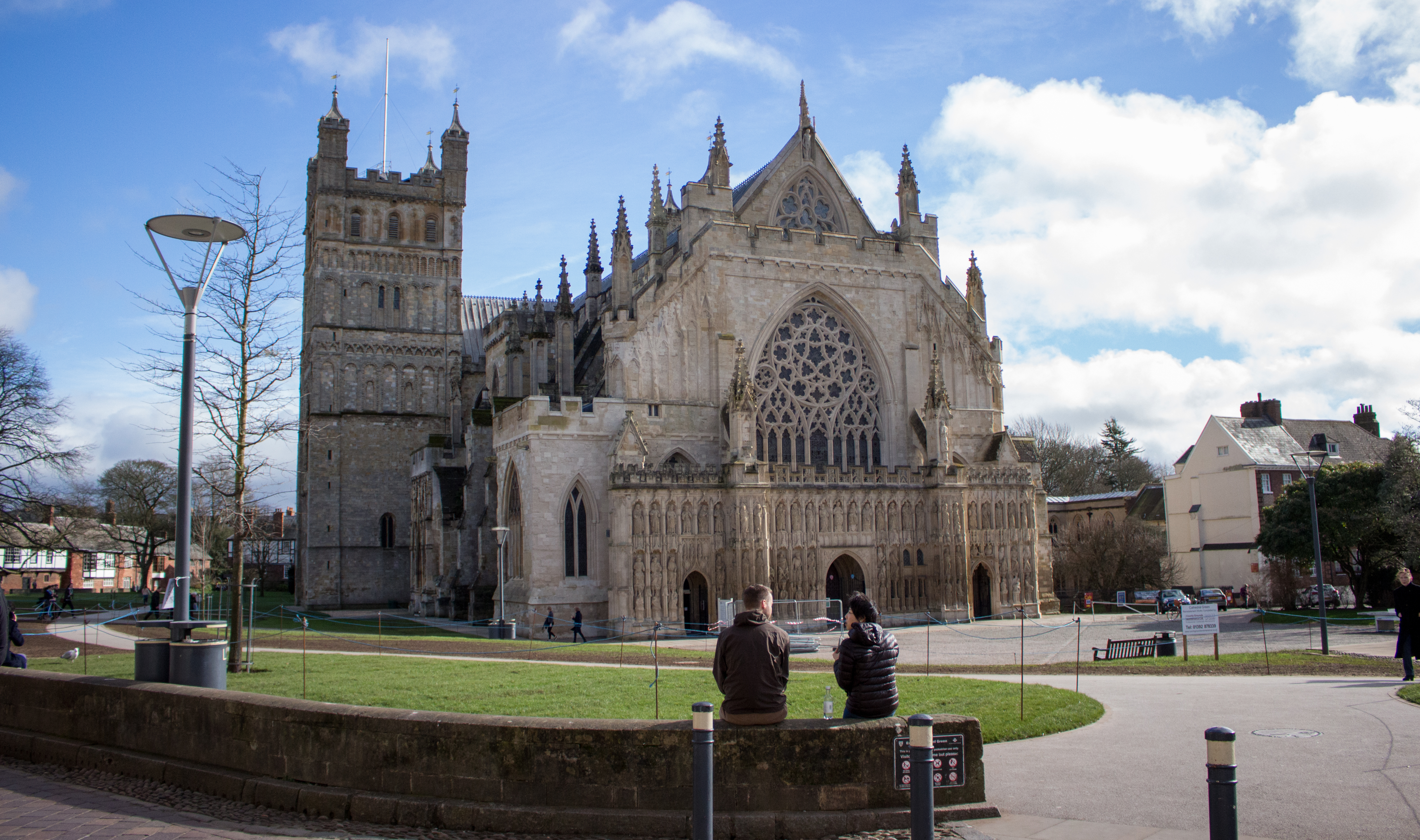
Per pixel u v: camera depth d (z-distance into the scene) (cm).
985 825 1558
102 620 7075
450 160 11631
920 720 1302
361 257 11169
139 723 2112
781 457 7631
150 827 1642
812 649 5291
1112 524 10494
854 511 7238
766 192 8156
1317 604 7781
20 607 9381
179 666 2342
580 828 1583
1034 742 2208
